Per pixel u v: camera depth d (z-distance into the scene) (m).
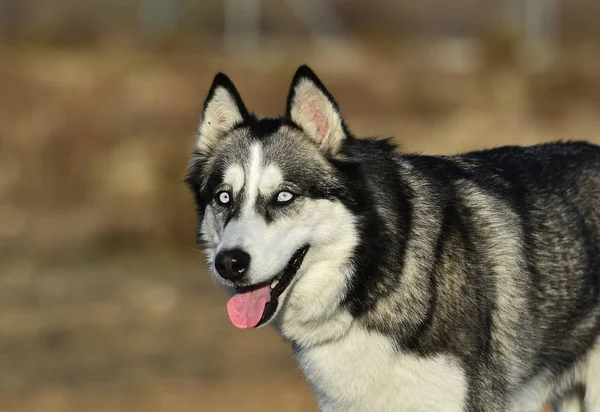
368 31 46.50
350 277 8.03
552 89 31.22
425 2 66.38
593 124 27.91
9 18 47.78
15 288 18.16
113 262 19.73
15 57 37.62
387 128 26.53
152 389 13.45
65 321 16.42
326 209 8.01
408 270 8.04
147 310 16.97
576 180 9.13
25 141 24.89
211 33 52.06
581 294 8.86
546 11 50.84
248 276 7.71
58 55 38.81
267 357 14.78
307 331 8.26
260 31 53.28
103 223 20.86
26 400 13.12
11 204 22.78
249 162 8.15
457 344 8.08
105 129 25.36
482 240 8.41
